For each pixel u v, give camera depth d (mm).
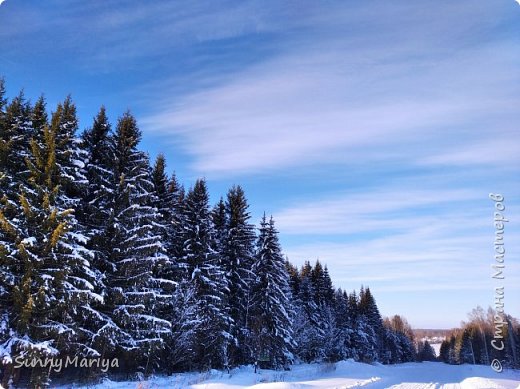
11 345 14578
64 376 19250
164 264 22688
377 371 34812
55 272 15414
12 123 18359
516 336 48312
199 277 28703
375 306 85938
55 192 16516
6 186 16750
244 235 35219
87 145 22703
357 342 68250
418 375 31281
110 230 20859
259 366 33844
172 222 29000
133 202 22516
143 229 21578
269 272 36031
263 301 34906
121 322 20219
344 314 67562
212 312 28766
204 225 30750
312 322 54469
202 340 28062
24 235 15945
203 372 25438
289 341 38000
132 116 23969
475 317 71125
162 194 28938
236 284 34188
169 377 23125
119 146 22750
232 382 21656
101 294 19500
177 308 25250
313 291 59844
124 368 22844
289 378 26672
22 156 17625
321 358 52625
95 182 21641
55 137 18062
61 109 18094
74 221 17375
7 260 15094
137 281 21141
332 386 19969
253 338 32844
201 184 31625
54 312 16016
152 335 22062
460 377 29891
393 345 99188
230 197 36688
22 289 14734
